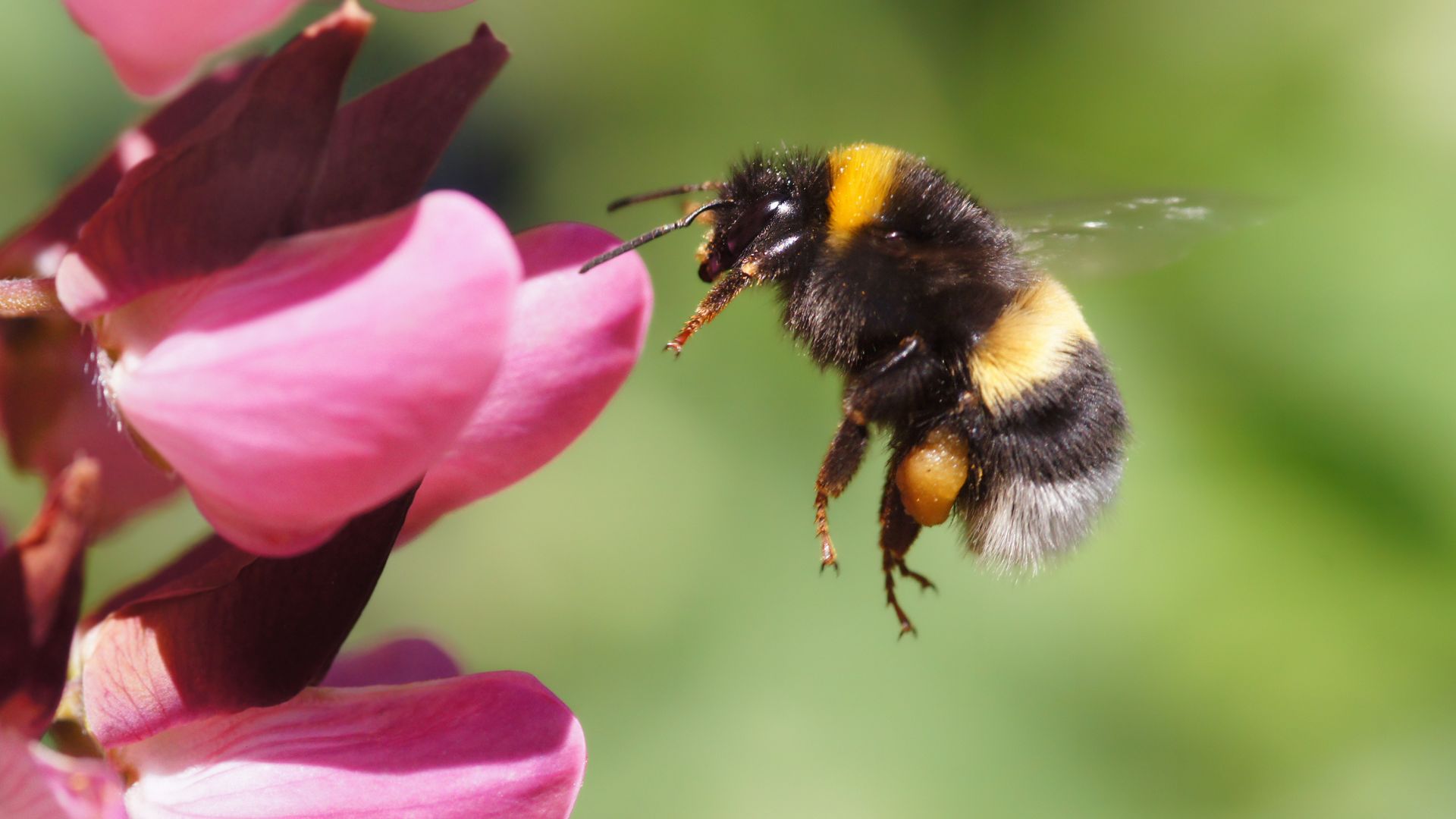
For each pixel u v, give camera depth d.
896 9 0.22
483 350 0.14
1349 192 0.21
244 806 0.15
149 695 0.15
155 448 0.15
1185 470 0.20
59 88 0.20
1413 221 0.21
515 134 0.22
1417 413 0.20
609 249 0.15
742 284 0.16
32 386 0.15
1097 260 0.17
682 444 0.21
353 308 0.14
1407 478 0.20
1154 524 0.20
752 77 0.22
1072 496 0.16
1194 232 0.17
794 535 0.21
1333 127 0.21
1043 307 0.16
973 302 0.16
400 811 0.15
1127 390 0.21
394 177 0.15
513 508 0.21
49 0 0.20
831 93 0.22
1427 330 0.20
